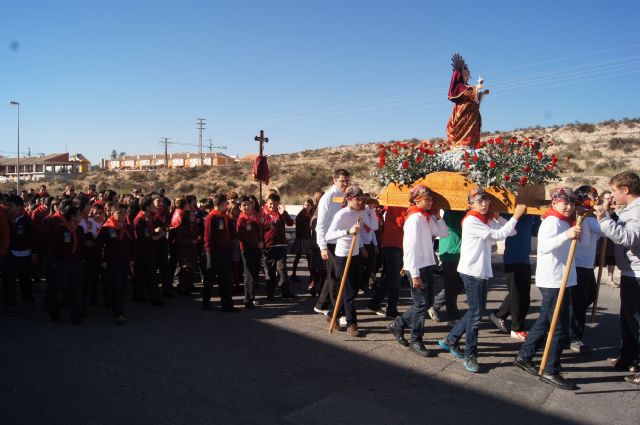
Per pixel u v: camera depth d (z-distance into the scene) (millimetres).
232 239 8273
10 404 4238
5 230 6773
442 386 4758
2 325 6684
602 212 4832
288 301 8312
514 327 6320
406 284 10031
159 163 88562
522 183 5695
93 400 4332
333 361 5383
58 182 50375
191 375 4922
